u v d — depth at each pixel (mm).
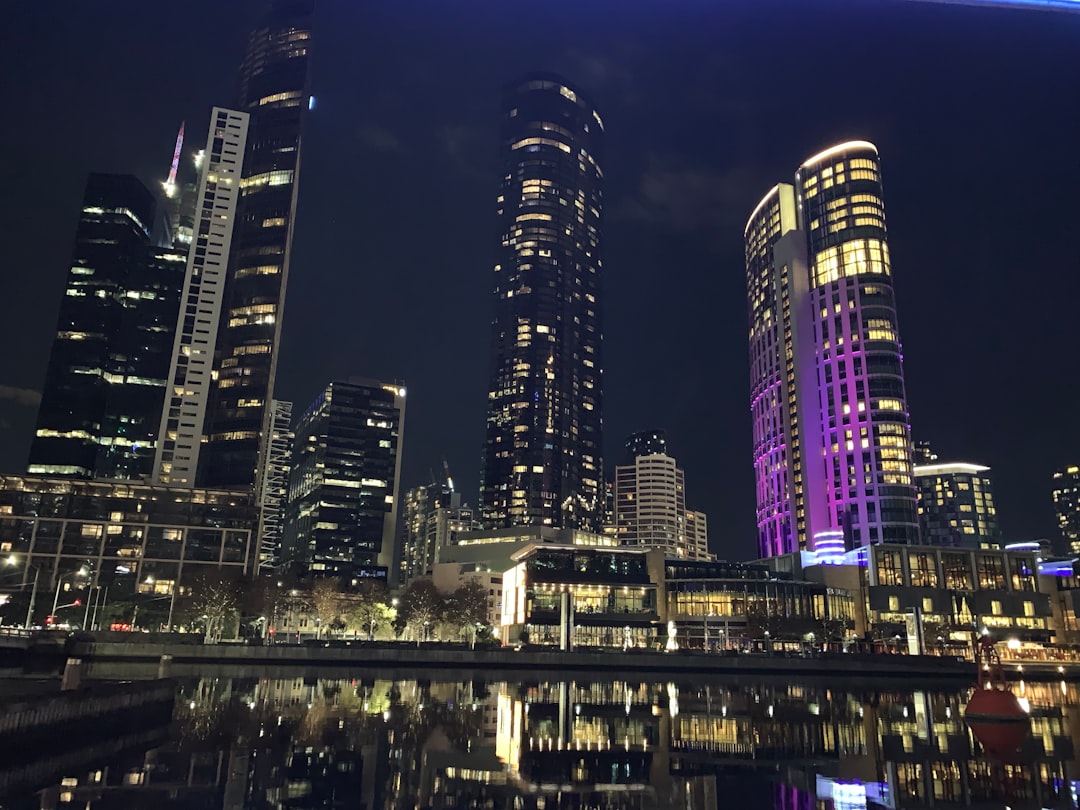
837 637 181625
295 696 72188
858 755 42250
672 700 77688
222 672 106875
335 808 29109
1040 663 155250
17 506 194625
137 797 30219
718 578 191500
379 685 90000
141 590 196250
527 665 132125
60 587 188875
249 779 33875
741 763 39500
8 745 35125
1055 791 33188
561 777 35375
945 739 48750
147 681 50938
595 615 184375
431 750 42219
